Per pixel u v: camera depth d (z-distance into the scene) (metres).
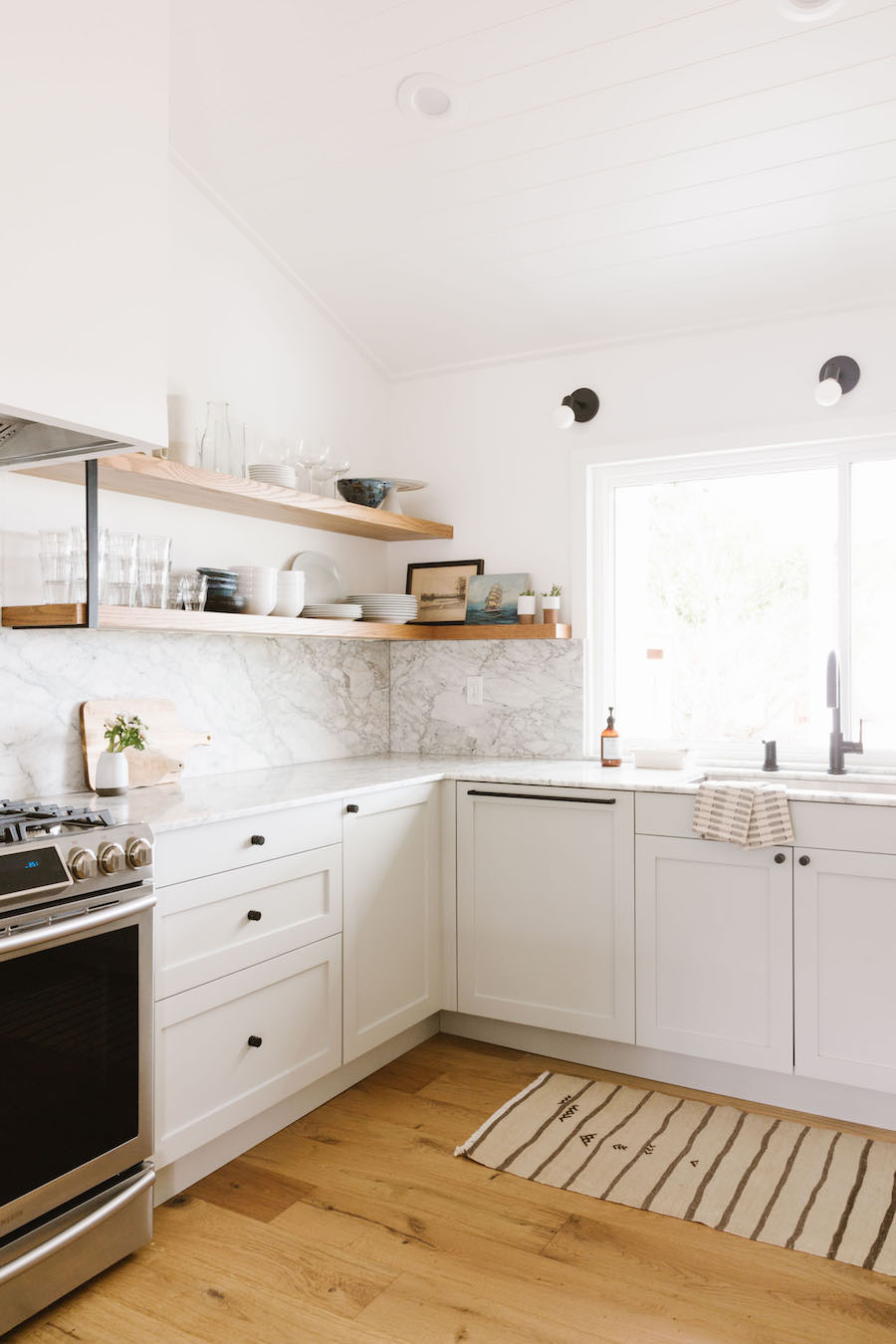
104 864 2.00
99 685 2.80
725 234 3.02
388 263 3.39
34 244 1.83
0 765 2.53
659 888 2.90
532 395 3.77
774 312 3.27
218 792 2.73
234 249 3.29
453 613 3.89
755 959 2.77
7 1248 1.84
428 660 3.99
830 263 3.05
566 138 2.75
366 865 2.92
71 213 1.91
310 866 2.68
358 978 2.88
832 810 2.65
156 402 2.10
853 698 3.32
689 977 2.86
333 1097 2.87
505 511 3.83
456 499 3.94
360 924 2.89
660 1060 2.97
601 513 3.69
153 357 2.10
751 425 3.36
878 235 2.92
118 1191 2.07
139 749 2.72
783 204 2.87
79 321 1.92
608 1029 2.99
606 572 3.69
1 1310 1.83
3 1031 1.83
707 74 2.48
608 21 2.36
